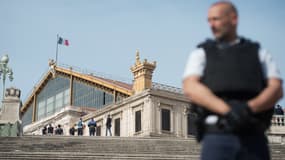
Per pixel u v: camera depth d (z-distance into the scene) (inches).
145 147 1546.5
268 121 249.8
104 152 1507.1
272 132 2331.4
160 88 2901.1
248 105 239.0
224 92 247.8
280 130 2336.4
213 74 250.5
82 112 3368.6
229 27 253.3
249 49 255.3
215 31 256.7
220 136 240.7
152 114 2669.8
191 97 244.8
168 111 2736.2
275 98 243.4
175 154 1507.1
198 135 253.3
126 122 2802.7
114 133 2861.7
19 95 2044.8
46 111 4138.8
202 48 257.6
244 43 257.6
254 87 248.1
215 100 239.6
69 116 3312.0
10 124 1872.5
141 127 2696.9
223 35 254.8
